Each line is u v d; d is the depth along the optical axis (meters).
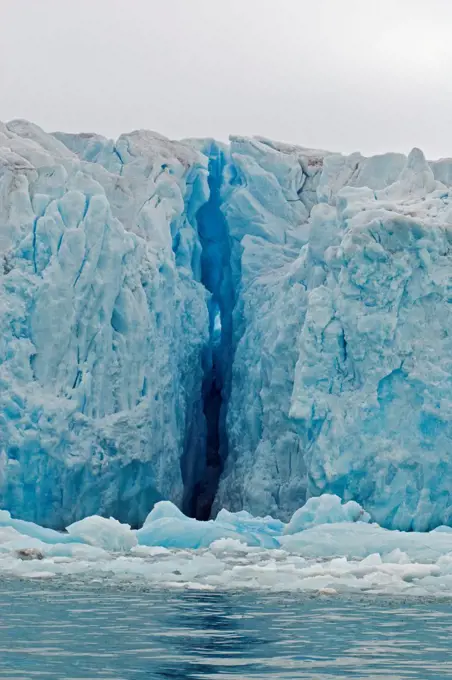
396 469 38.97
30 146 46.03
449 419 39.03
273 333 44.62
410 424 39.41
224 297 52.16
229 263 51.91
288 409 43.47
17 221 42.59
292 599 20.56
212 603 19.80
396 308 39.78
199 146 51.44
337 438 39.56
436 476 38.97
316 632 16.45
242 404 46.41
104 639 15.49
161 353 44.75
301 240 49.47
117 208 45.91
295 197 50.69
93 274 42.25
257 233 49.84
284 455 43.41
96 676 12.69
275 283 47.09
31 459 40.25
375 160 48.03
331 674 13.06
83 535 30.06
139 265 44.09
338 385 40.47
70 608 18.89
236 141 50.78
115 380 42.72
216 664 13.59
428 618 18.16
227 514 35.59
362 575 24.34
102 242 42.72
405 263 39.69
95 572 24.41
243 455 45.53
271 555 29.06
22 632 16.12
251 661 13.83
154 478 43.25
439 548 29.72
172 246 48.19
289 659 14.05
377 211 41.41
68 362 41.69
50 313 41.41
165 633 16.11
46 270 41.91
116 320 43.19
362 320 39.62
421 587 21.84
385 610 19.19
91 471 41.38
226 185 51.16
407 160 45.69
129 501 42.84
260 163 50.66
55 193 43.59
